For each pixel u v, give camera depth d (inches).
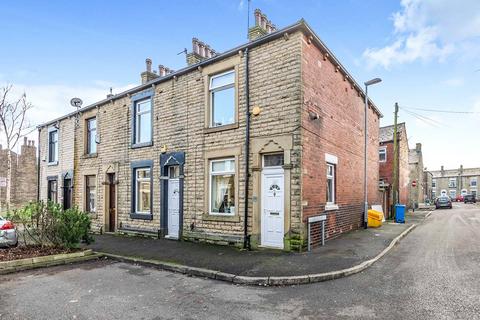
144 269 310.0
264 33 429.1
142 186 530.6
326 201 418.6
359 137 575.8
